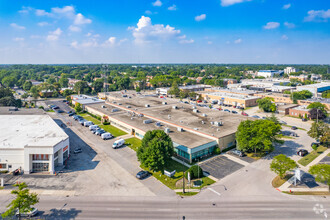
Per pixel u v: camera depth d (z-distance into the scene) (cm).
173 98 17638
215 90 19100
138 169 5781
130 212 4022
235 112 12262
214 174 5434
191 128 7625
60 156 5966
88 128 9562
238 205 4200
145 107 11219
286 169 4931
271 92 17800
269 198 4422
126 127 8831
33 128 7475
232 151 6812
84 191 4747
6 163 5719
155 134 5853
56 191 4747
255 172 5506
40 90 19038
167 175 5391
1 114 9844
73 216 3909
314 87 17088
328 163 5941
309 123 10081
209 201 4341
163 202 4328
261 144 6278
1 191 4756
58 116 11919
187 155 6200
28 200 3688
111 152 6912
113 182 5125
